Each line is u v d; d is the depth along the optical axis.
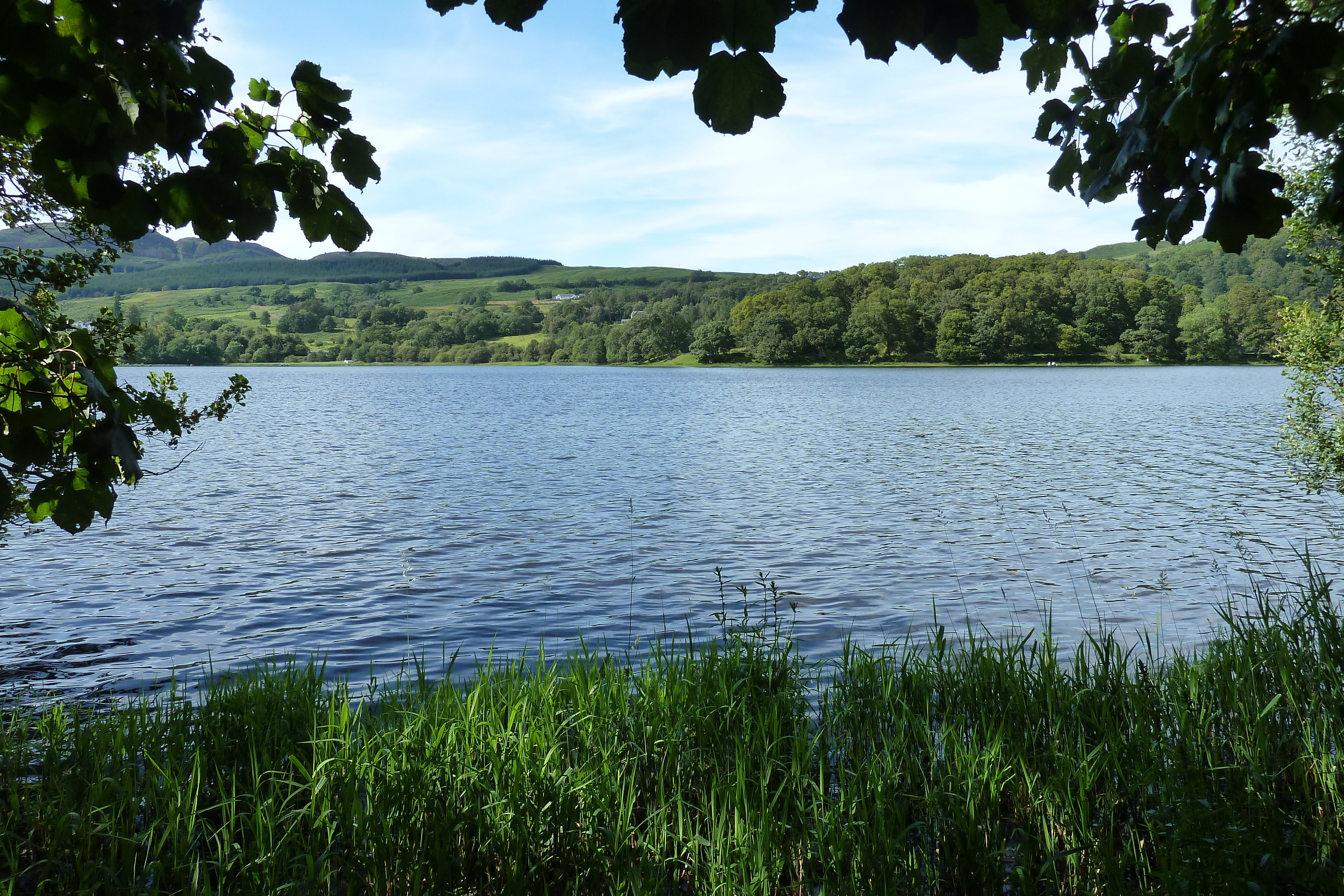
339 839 5.40
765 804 5.42
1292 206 3.11
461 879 4.90
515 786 5.34
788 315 194.00
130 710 7.23
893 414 68.12
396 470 36.19
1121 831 5.59
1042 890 5.29
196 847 5.38
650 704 6.76
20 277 8.14
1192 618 13.67
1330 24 2.88
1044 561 18.73
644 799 6.08
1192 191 3.39
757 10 2.09
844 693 7.56
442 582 17.36
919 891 4.91
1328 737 6.04
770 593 16.17
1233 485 29.92
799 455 41.38
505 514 25.47
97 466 3.27
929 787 5.88
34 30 2.35
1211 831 4.50
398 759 5.80
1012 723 6.72
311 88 2.97
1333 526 22.20
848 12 2.12
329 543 21.22
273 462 39.06
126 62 2.47
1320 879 4.28
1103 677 7.20
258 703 7.16
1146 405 75.25
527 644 13.04
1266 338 156.25
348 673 11.75
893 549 20.31
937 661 7.94
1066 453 41.03
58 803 5.67
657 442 48.19
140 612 15.10
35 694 10.82
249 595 16.33
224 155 2.81
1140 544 20.39
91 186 2.62
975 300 179.25
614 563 18.95
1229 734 6.39
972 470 35.34
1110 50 3.61
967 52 2.32
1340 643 7.38
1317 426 16.45
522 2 2.38
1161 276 171.88
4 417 3.21
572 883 4.89
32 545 20.75
